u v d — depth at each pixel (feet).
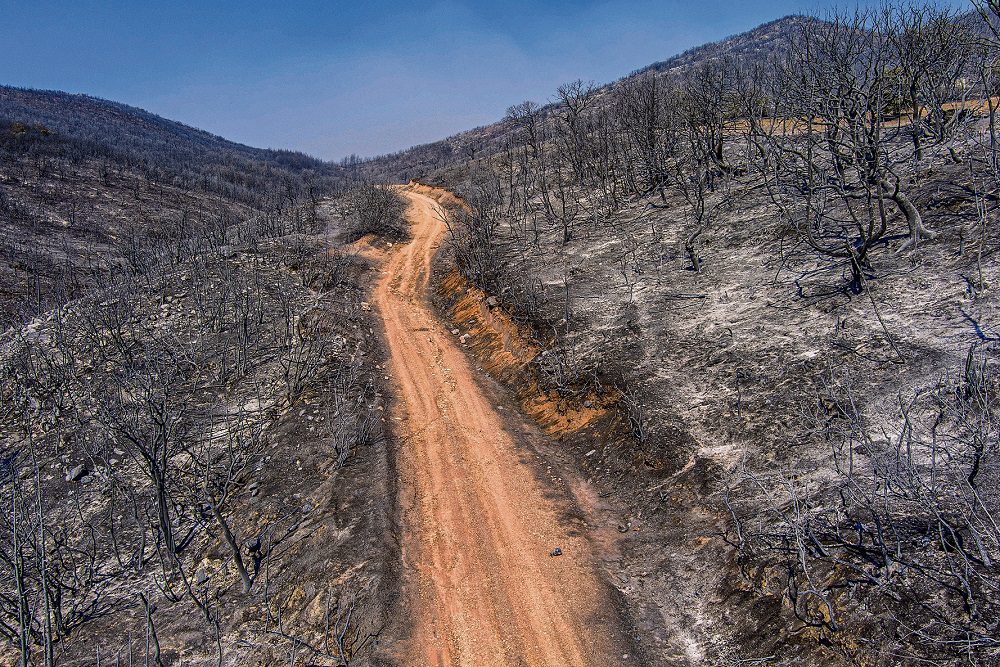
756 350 49.01
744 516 34.96
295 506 46.37
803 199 74.49
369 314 91.30
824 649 25.75
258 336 75.51
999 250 46.16
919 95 75.77
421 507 44.37
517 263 92.43
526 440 53.52
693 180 102.37
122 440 54.39
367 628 32.60
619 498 43.27
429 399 62.85
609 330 62.18
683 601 32.86
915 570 25.94
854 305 48.85
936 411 34.19
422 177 256.11
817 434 37.58
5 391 69.97
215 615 37.52
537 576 36.47
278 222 149.79
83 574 45.24
